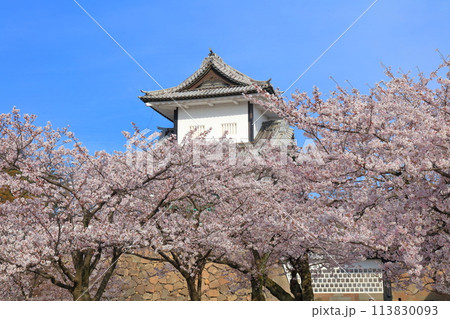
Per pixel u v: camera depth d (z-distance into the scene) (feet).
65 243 28.48
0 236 30.45
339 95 27.27
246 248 37.22
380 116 26.14
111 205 31.60
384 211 26.21
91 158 31.04
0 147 32.91
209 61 92.99
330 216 24.18
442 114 25.17
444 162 20.93
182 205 39.58
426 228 22.81
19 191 30.66
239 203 37.42
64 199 29.76
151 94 93.15
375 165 22.93
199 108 91.97
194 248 34.09
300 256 38.40
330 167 27.02
